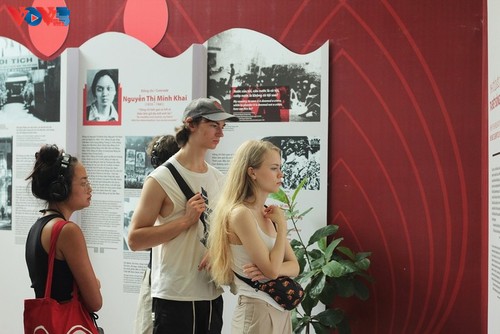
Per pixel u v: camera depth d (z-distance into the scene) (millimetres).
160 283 3482
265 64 5141
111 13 5531
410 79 4859
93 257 5477
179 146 3637
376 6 4926
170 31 5391
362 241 4949
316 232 4680
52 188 2932
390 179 4898
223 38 5238
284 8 5125
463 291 4750
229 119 3641
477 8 4746
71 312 2885
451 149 4781
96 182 5473
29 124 5652
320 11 5047
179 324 3439
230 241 3342
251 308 3266
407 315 4859
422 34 4836
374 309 4918
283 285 3271
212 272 3365
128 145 5391
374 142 4934
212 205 3590
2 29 5816
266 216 3393
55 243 2867
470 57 4754
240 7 5230
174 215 3498
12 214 5715
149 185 3475
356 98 4969
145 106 5340
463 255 4750
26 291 5691
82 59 5500
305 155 5039
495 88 3996
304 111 5043
